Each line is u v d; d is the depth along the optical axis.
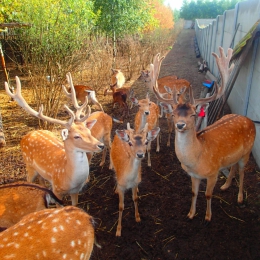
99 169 2.92
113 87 5.07
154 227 2.14
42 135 2.37
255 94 2.96
